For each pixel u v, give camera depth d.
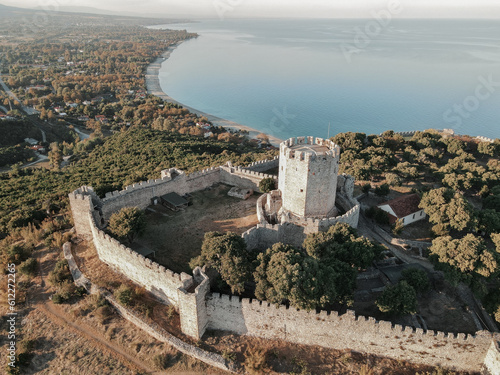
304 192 56.03
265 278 43.38
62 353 42.81
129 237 56.47
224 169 80.31
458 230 59.50
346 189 66.50
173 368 40.72
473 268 44.84
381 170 83.19
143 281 48.62
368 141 103.12
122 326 45.47
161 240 59.25
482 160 101.06
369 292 48.22
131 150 137.38
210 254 45.44
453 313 45.94
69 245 58.31
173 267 52.50
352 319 39.94
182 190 75.00
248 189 76.31
